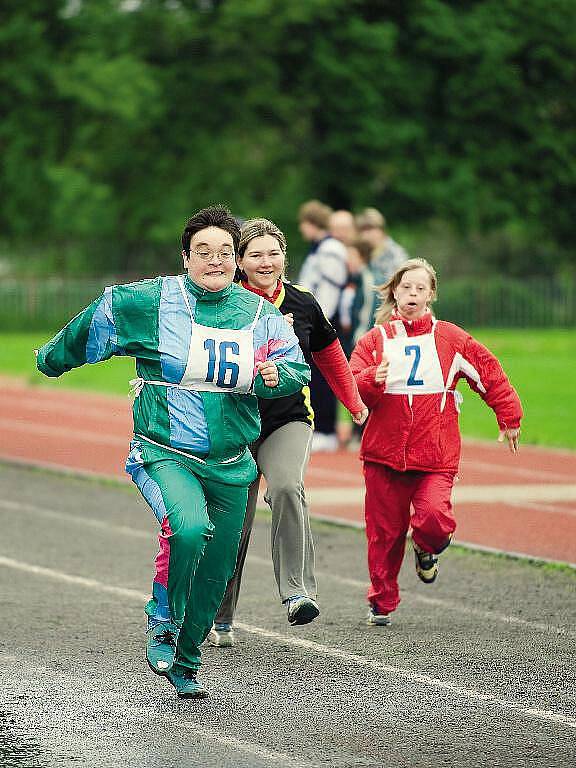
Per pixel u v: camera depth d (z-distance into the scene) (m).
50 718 14.99
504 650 18.09
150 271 126.25
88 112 103.44
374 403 19.19
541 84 106.12
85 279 120.44
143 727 14.70
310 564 17.77
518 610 20.41
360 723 14.90
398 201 105.56
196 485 15.07
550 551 24.73
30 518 28.27
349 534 26.64
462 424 44.59
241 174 110.56
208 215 15.25
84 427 44.97
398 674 16.89
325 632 19.02
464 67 102.38
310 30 100.88
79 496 31.30
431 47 100.94
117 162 110.31
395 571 19.33
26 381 60.66
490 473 34.34
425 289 19.28
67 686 16.28
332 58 99.56
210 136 107.25
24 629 18.98
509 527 27.03
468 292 103.81
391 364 19.09
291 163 109.25
